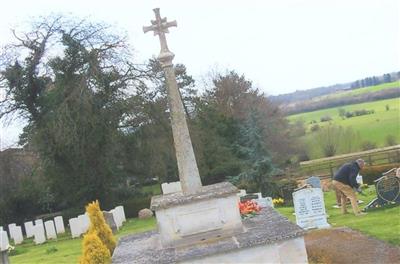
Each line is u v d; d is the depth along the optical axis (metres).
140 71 39.72
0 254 18.91
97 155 39.56
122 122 40.66
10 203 42.34
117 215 30.66
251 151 37.19
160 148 41.06
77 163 39.22
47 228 30.88
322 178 39.09
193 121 46.91
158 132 40.84
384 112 64.12
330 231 16.62
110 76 38.97
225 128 49.09
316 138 61.16
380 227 16.22
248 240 10.88
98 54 38.50
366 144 59.03
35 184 41.66
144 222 32.69
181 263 10.66
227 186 12.25
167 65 12.43
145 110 39.66
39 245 28.91
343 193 19.69
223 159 46.03
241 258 10.77
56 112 37.38
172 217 11.57
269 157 36.66
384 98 72.69
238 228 11.59
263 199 22.34
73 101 37.56
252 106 48.16
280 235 10.85
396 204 19.81
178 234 11.57
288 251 10.83
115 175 40.97
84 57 38.50
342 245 14.48
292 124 65.81
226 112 55.94
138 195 44.41
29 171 42.84
